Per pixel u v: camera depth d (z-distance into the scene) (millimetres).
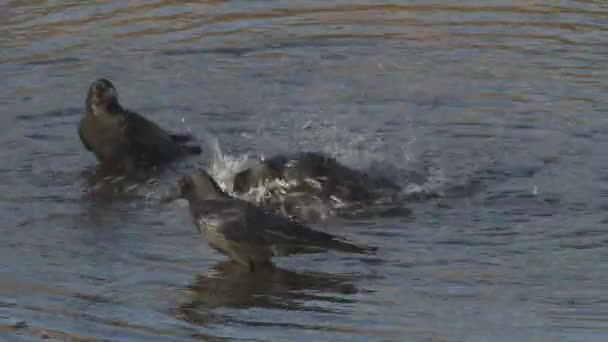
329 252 37125
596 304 32969
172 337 31547
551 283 34500
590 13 62250
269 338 31391
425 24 61219
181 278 35625
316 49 57844
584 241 37656
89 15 63031
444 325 31781
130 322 32531
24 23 61594
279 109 50844
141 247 37969
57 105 51219
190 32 60281
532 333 31062
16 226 39562
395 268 35969
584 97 51094
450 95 51781
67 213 40875
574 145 46219
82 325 32281
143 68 55625
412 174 43594
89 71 55125
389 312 32875
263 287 34938
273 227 36312
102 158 45969
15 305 33562
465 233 38562
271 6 64500
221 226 36344
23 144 47375
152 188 43500
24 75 54500
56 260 36812
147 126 46375
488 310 32781
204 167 45531
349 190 41875
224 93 52688
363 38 59281
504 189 42312
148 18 62656
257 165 43031
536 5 63812
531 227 38938
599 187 42250
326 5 64688
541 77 53594
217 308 33438
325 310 33094
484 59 56062
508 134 47438
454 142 46781
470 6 64062
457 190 42281
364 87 53000
